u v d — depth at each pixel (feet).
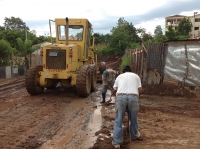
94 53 48.52
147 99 32.35
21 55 91.86
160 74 36.81
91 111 26.43
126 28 151.84
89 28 41.27
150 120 22.89
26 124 21.61
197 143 17.20
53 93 36.78
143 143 17.21
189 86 35.14
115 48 131.03
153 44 36.81
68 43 37.91
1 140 17.85
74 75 33.88
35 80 34.27
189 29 149.79
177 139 18.01
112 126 21.13
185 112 26.04
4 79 57.52
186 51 34.99
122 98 16.63
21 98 32.99
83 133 19.44
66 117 24.03
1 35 122.11
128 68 18.51
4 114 24.73
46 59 33.71
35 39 177.47
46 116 24.25
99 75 48.62
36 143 17.33
